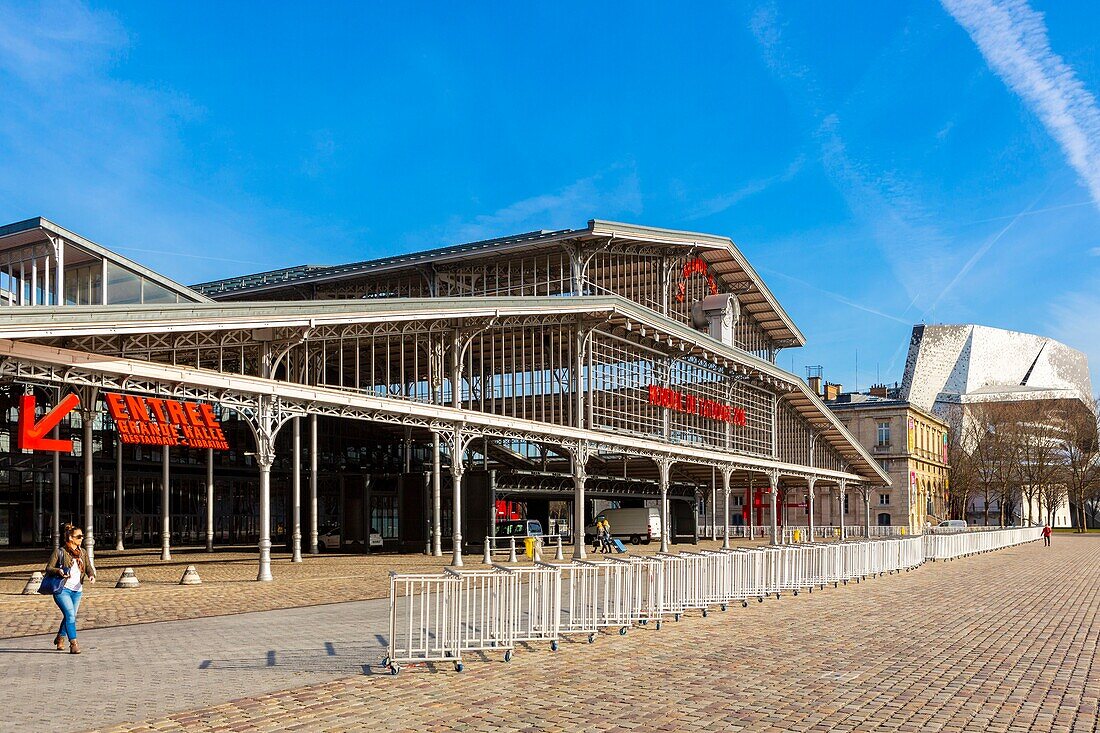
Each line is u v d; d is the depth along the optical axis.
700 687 12.55
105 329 25.12
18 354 24.23
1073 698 11.95
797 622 19.77
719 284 71.31
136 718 10.50
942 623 19.86
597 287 54.84
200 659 14.64
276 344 32.09
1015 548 67.44
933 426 117.56
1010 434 123.12
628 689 12.38
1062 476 124.38
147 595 25.25
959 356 181.50
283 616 20.89
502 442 56.88
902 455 104.19
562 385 47.50
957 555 51.03
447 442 39.94
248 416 31.33
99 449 53.44
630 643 16.53
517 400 49.31
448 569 14.41
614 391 52.19
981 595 26.92
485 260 56.59
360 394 34.72
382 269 57.91
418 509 49.62
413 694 11.95
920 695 12.12
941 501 119.31
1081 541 84.69
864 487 88.50
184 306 27.17
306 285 60.94
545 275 55.50
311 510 47.66
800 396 73.75
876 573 34.72
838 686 12.67
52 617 20.31
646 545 62.00
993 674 13.68
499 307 40.62
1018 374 185.62
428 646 14.20
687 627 18.78
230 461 59.75
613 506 64.56
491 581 14.99
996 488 124.38
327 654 15.15
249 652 15.38
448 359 49.97
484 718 10.68
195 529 58.19
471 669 13.77
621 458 62.97
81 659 14.66
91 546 36.56
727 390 65.19
